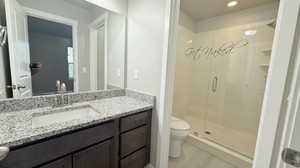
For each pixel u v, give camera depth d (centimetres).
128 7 173
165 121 149
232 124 258
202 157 192
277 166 48
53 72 136
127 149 134
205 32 280
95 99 163
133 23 168
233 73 253
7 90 114
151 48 151
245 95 242
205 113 292
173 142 187
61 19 136
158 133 152
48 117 119
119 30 172
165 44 137
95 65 163
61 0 134
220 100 271
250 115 238
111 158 122
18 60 117
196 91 304
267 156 57
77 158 99
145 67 159
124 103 152
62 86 138
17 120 99
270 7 210
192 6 228
